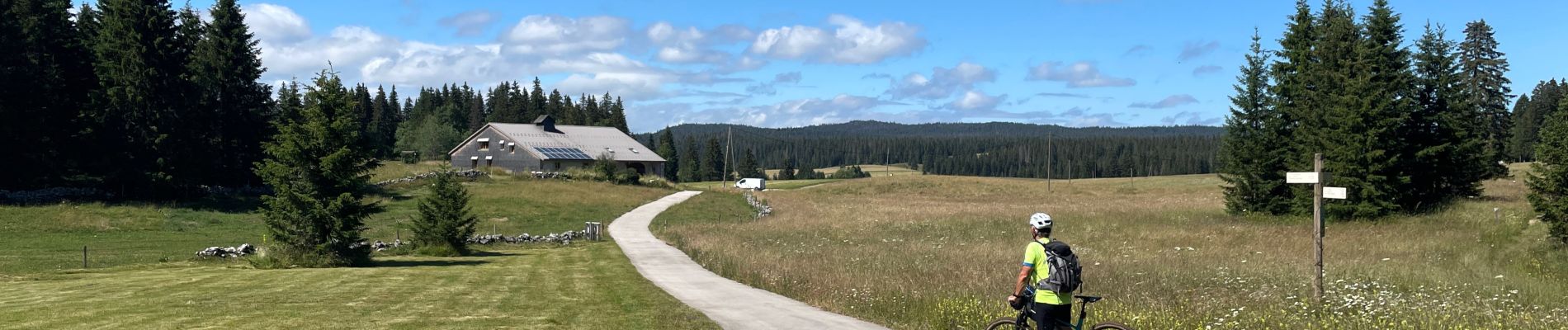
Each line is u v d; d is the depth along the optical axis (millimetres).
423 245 32875
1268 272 17406
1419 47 44906
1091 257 21984
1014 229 35031
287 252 25781
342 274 22938
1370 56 39125
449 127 125375
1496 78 60719
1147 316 11539
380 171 75562
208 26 57250
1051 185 100125
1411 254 23094
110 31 50312
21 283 20156
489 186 69000
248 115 58375
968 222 39188
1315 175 13617
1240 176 43094
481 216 53969
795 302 16031
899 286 15570
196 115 52656
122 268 25156
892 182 98250
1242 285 15508
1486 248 24391
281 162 26484
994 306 12844
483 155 93438
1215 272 17344
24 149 48375
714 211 62000
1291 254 23000
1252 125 43344
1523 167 71750
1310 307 12359
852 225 40094
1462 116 43625
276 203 25828
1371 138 36875
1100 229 33312
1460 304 12406
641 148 102125
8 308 14742
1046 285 7949
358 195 27469
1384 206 37125
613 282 20422
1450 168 40750
